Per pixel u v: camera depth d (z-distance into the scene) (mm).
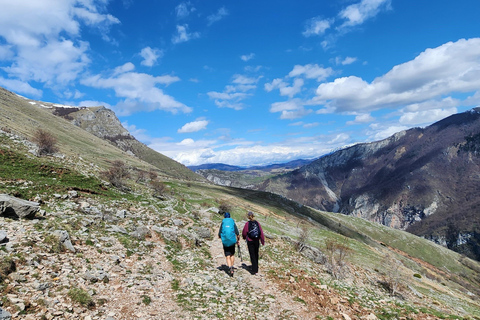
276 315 9195
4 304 6117
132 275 10445
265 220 80625
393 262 63844
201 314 8398
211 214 35312
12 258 8094
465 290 102688
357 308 11031
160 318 7715
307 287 12539
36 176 23781
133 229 17031
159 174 152750
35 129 100562
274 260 18828
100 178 34719
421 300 33031
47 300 6879
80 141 160875
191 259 14727
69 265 9367
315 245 60188
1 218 11344
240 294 10773
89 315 6996
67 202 17938
